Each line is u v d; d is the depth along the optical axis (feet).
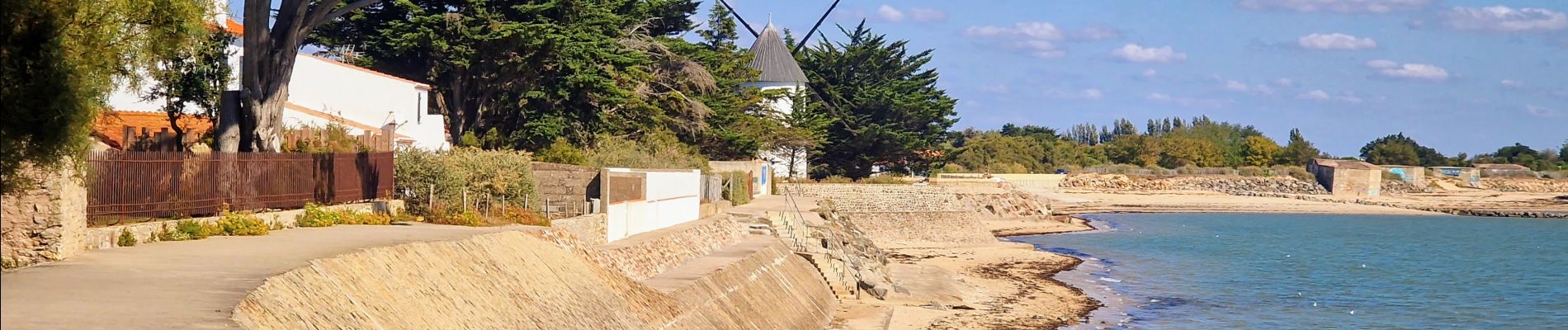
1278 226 410.52
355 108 175.73
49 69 63.77
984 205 368.27
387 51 209.97
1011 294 181.27
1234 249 294.87
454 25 198.59
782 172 327.06
